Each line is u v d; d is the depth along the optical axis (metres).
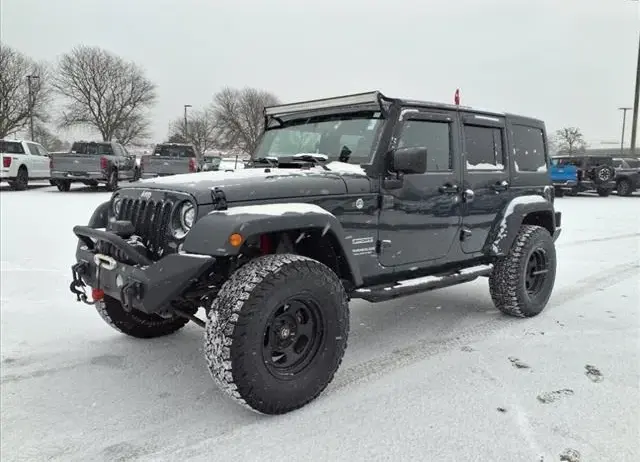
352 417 2.92
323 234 3.12
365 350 3.99
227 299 2.78
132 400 3.16
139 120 58.25
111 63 55.94
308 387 2.99
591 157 20.92
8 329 4.35
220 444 2.66
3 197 15.35
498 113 4.65
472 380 3.41
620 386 3.29
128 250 2.97
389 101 3.72
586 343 4.09
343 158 3.79
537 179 5.12
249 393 2.76
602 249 8.45
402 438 2.70
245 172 3.48
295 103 4.25
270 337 2.87
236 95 54.16
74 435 2.76
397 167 3.46
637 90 29.58
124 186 3.58
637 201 18.55
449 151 4.15
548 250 4.86
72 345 4.04
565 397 3.15
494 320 4.72
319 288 2.99
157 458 2.54
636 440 2.67
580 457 2.52
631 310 5.00
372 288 3.65
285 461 2.51
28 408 3.05
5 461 2.52
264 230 2.81
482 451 2.58
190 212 2.98
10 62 47.84
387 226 3.69
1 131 47.09
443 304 5.28
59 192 17.55
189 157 18.28
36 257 7.09
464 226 4.29
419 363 3.71
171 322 4.27
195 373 3.56
